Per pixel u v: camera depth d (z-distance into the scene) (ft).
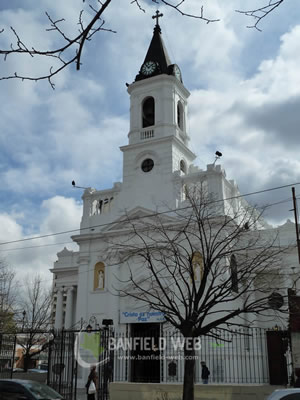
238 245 73.41
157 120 118.32
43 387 46.01
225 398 53.36
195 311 46.11
